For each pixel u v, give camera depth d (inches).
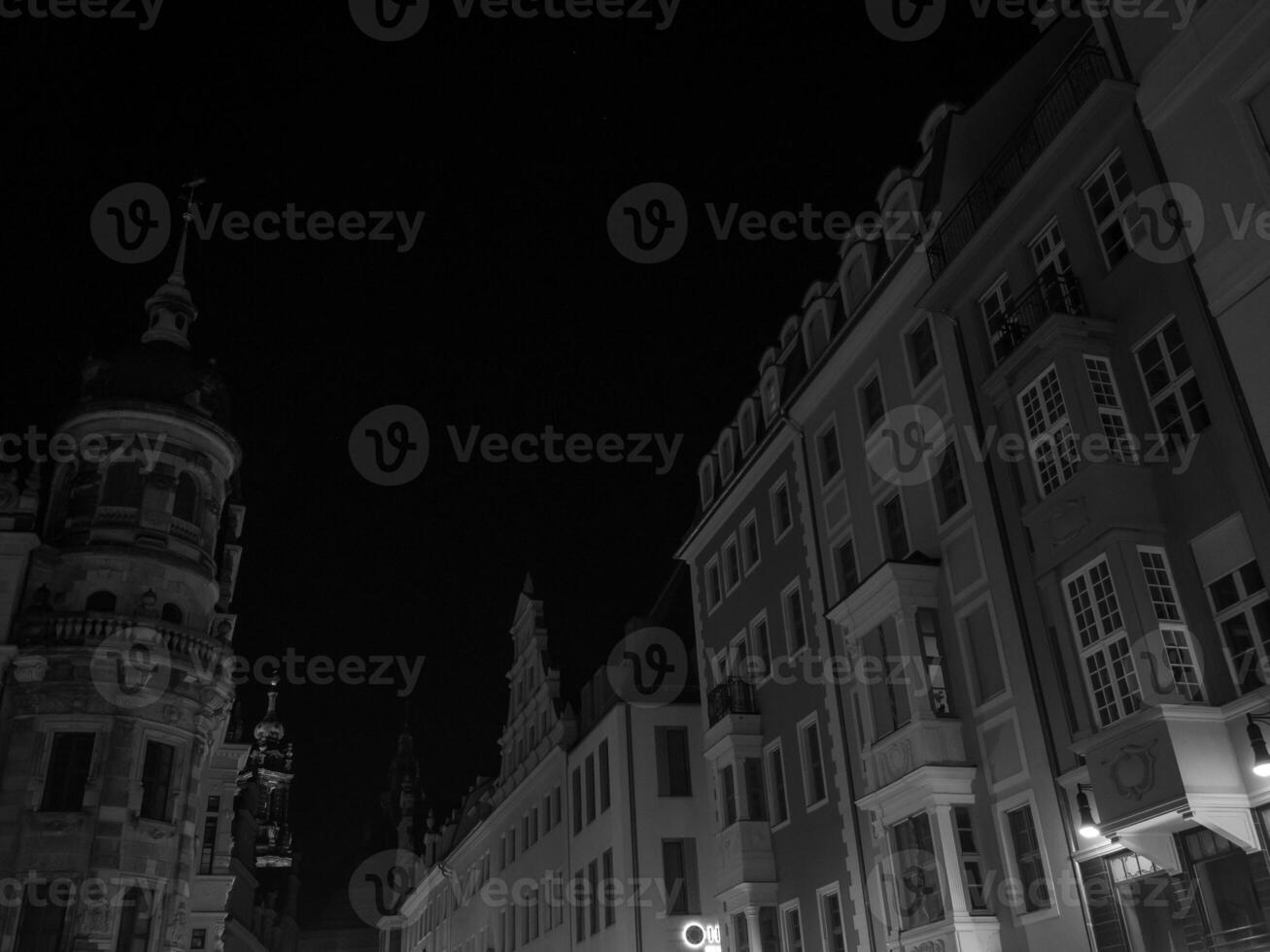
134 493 1286.9
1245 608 575.8
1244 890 562.3
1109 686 627.2
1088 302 699.4
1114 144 690.8
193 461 1331.2
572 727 1702.8
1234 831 550.9
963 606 807.1
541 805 1782.7
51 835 1111.0
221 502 1376.7
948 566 830.5
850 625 900.6
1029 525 696.4
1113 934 638.5
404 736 4549.7
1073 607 658.2
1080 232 711.7
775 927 1049.5
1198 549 608.1
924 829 785.6
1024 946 704.4
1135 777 582.6
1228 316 597.0
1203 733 569.3
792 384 1179.3
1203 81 626.8
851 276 1061.8
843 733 967.0
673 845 1371.8
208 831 1622.8
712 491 1371.8
